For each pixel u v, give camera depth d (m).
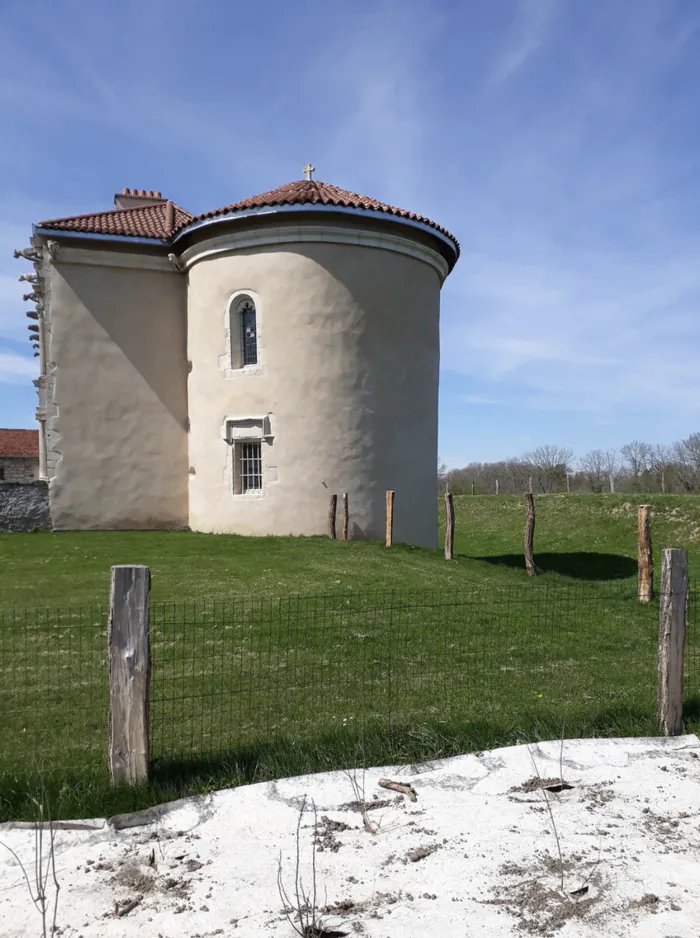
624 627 10.34
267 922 3.45
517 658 8.27
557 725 5.98
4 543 16.58
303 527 18.17
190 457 20.09
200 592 11.09
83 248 19.81
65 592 10.82
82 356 19.94
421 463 19.58
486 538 29.47
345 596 11.12
